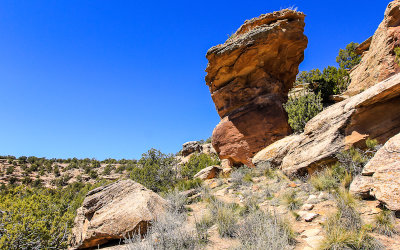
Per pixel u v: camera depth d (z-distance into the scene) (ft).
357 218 12.99
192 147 97.19
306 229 14.15
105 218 19.57
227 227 15.72
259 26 46.68
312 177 23.04
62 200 26.99
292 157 29.37
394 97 21.95
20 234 15.56
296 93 52.49
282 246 11.02
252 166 43.80
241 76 50.31
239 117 49.06
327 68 57.93
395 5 41.39
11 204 18.86
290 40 45.73
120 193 23.02
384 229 12.02
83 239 18.56
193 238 14.75
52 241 17.60
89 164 189.98
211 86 55.57
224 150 49.37
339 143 23.63
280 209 18.35
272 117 44.96
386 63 39.14
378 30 47.44
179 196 26.53
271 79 48.85
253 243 11.85
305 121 38.73
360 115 23.32
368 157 20.80
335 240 11.18
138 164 50.14
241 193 26.27
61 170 168.14
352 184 17.25
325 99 50.21
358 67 54.95
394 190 13.20
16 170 153.28
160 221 17.15
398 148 14.90
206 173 42.04
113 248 17.04
